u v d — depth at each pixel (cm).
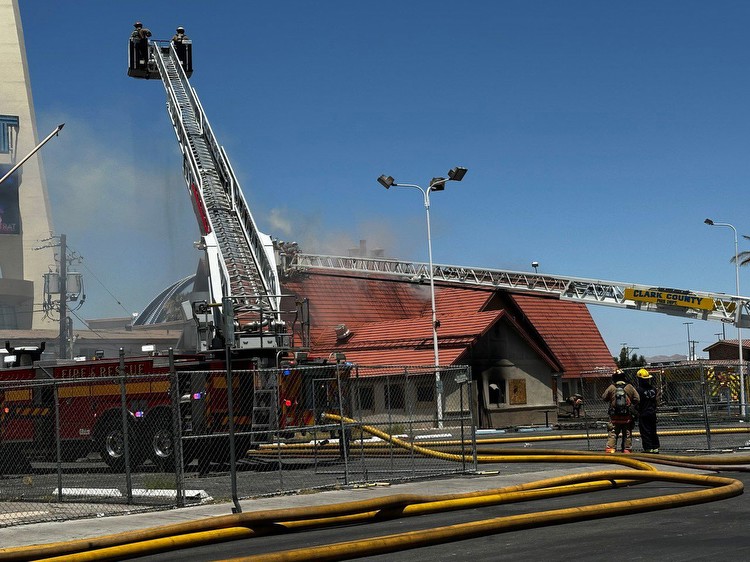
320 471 1898
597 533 1048
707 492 1284
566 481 1459
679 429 2677
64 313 6550
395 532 1130
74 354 7962
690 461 1764
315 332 5009
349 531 1162
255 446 2092
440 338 4606
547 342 5306
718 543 945
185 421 2002
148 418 2039
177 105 3894
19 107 13112
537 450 1961
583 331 5700
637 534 1027
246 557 928
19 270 12544
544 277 5488
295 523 1183
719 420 2783
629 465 1738
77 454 2139
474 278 5497
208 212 3319
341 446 2111
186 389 2012
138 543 1059
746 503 1259
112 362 2102
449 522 1192
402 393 4322
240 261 3122
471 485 1559
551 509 1276
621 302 5362
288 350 2317
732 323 5081
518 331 4762
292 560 926
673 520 1129
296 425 2086
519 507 1318
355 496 1470
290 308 5028
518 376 4772
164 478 1858
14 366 2303
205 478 1881
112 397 2084
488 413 4584
